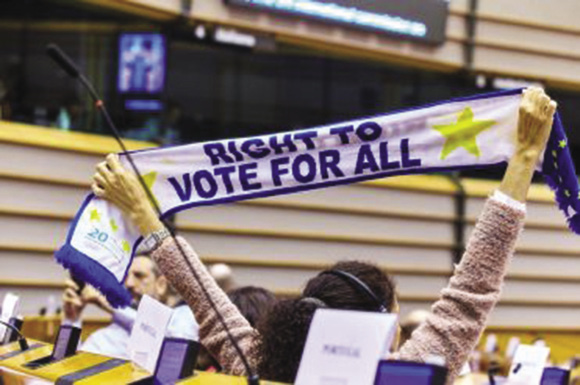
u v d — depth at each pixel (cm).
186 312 429
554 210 1127
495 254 191
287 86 1211
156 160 272
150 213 240
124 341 455
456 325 191
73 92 971
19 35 1023
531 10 1106
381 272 216
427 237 1038
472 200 1067
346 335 144
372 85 1215
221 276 568
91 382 195
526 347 228
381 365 141
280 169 263
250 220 911
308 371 146
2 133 741
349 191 981
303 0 931
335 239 970
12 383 222
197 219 875
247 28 908
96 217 260
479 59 1074
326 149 257
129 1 819
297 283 943
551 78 1120
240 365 224
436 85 1183
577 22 1136
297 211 946
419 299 1029
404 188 1017
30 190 758
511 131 236
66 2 824
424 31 1012
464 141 241
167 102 931
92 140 821
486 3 1077
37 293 755
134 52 880
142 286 496
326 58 1216
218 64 1175
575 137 1265
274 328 205
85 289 469
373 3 976
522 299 1102
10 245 741
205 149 270
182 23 869
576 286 1138
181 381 175
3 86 895
